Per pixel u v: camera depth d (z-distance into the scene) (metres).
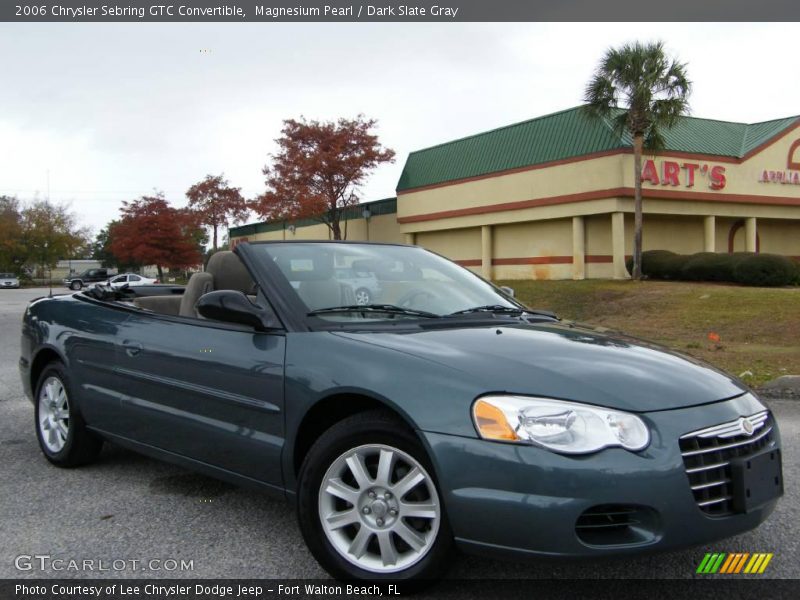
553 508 2.46
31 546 3.41
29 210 70.56
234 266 4.46
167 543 3.44
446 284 4.18
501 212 29.22
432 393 2.73
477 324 3.57
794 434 5.81
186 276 61.22
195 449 3.65
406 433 2.77
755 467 2.73
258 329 3.39
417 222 33.81
